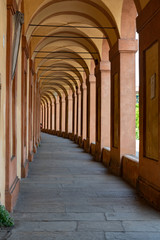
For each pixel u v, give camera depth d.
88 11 12.66
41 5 10.80
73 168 13.02
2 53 5.71
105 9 11.27
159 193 6.64
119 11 10.97
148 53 7.79
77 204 7.10
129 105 11.27
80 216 6.15
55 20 14.47
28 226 5.49
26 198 7.63
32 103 16.34
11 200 6.26
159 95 6.84
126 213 6.39
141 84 8.23
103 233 5.18
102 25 12.58
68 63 24.14
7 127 6.16
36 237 4.95
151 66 7.56
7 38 6.23
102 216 6.16
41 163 14.52
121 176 11.05
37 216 6.10
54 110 48.69
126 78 11.27
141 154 8.21
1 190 5.73
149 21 7.53
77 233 5.16
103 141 15.29
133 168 9.37
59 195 8.01
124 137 11.20
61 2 12.03
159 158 6.80
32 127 16.97
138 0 8.13
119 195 8.05
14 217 6.00
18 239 4.85
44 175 11.16
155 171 7.06
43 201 7.35
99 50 15.16
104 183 9.74
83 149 22.56
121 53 11.22
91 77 19.64
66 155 18.31
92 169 12.77
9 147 6.19
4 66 5.98
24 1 10.42
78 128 28.50
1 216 5.45
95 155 16.25
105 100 15.22
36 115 22.36
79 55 19.83
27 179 10.29
